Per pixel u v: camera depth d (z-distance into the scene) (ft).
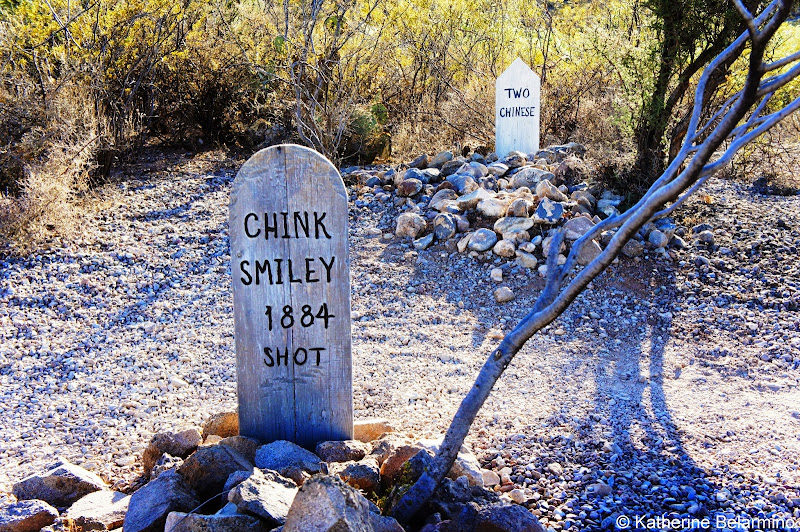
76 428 13.16
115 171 29.01
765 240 21.31
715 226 22.48
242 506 8.39
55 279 20.04
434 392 14.47
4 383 15.07
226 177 28.73
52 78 26.86
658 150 24.11
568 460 11.35
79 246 22.08
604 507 9.78
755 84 6.68
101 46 28.68
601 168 24.43
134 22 29.99
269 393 11.48
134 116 31.07
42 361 16.06
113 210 24.84
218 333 17.52
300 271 11.24
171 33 31.04
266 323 11.31
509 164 27.17
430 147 33.47
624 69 24.68
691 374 15.15
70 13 28.53
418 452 9.56
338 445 10.90
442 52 37.27
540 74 36.45
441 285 20.17
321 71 29.32
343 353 11.48
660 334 17.31
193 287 20.06
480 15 39.11
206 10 32.35
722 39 21.89
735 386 14.47
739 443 11.86
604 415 13.10
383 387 14.73
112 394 14.60
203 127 32.99
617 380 14.88
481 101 33.99
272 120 32.14
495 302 19.21
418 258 21.63
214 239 22.99
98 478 10.84
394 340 17.20
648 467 11.02
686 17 22.00
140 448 12.34
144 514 8.86
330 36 31.30
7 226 21.48
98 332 17.54
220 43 32.45
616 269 20.18
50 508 9.46
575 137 31.27
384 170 29.14
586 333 17.47
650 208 7.47
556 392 14.29
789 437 12.07
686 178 7.19
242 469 9.78
